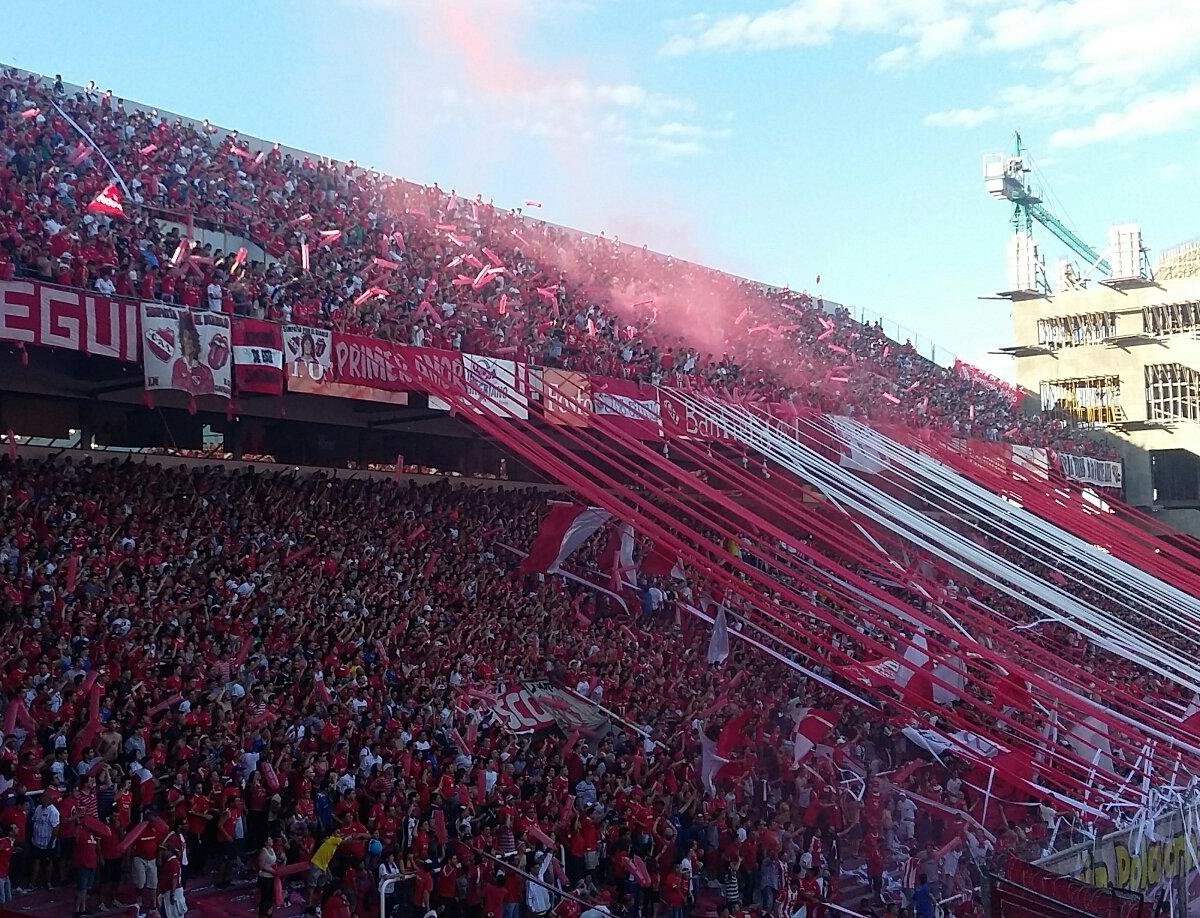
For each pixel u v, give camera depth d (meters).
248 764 19.30
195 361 26.64
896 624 30.94
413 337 31.91
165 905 16.62
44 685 19.28
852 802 24.36
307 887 18.31
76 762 17.94
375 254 38.09
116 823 17.08
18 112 33.06
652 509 29.03
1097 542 43.59
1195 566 45.19
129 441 32.12
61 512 25.39
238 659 22.36
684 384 39.84
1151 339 63.12
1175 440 62.66
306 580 27.03
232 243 35.72
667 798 22.11
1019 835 23.80
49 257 26.08
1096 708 23.06
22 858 17.45
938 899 21.80
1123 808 23.92
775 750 25.84
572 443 38.31
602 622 31.70
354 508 32.38
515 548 34.88
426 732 22.42
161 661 21.27
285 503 30.75
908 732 26.02
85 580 23.17
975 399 59.31
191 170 36.62
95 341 25.06
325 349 29.19
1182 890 23.12
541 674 27.23
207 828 18.66
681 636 32.47
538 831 19.45
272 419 35.06
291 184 40.16
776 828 22.12
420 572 30.41
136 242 29.12
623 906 20.39
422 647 25.80
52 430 30.64
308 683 22.17
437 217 46.00
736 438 38.19
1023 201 81.12
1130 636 27.31
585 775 23.55
